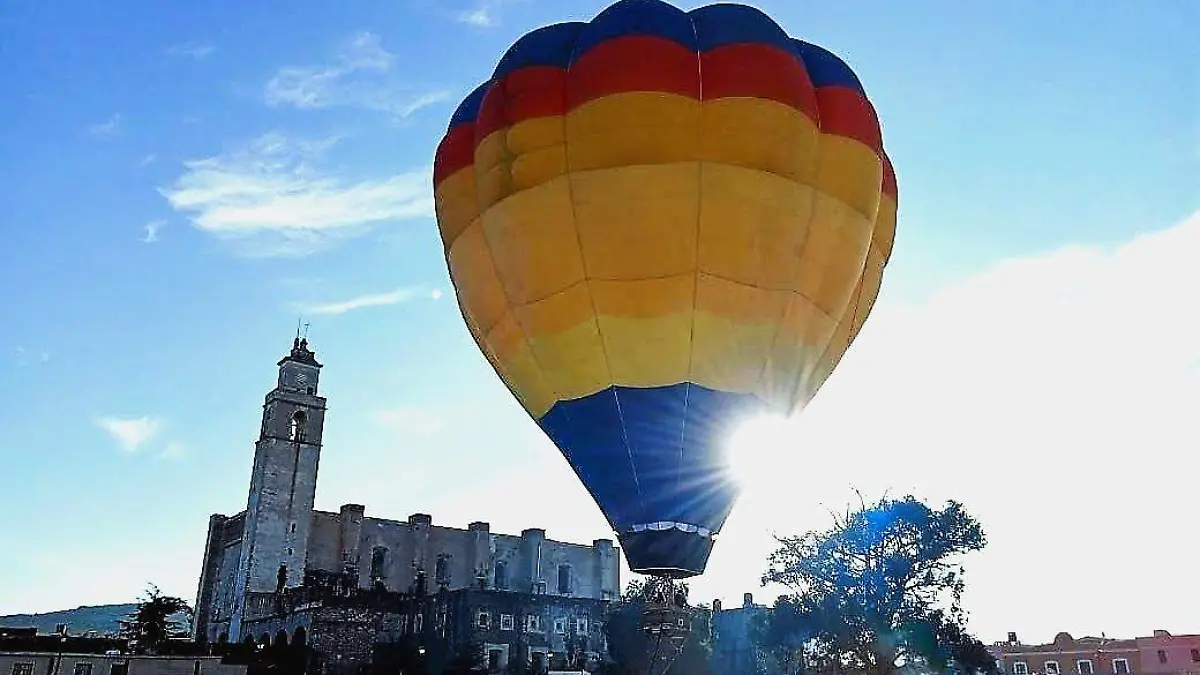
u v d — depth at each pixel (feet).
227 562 273.13
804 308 55.31
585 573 307.78
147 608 225.56
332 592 220.84
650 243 52.90
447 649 209.36
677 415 53.98
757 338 53.98
